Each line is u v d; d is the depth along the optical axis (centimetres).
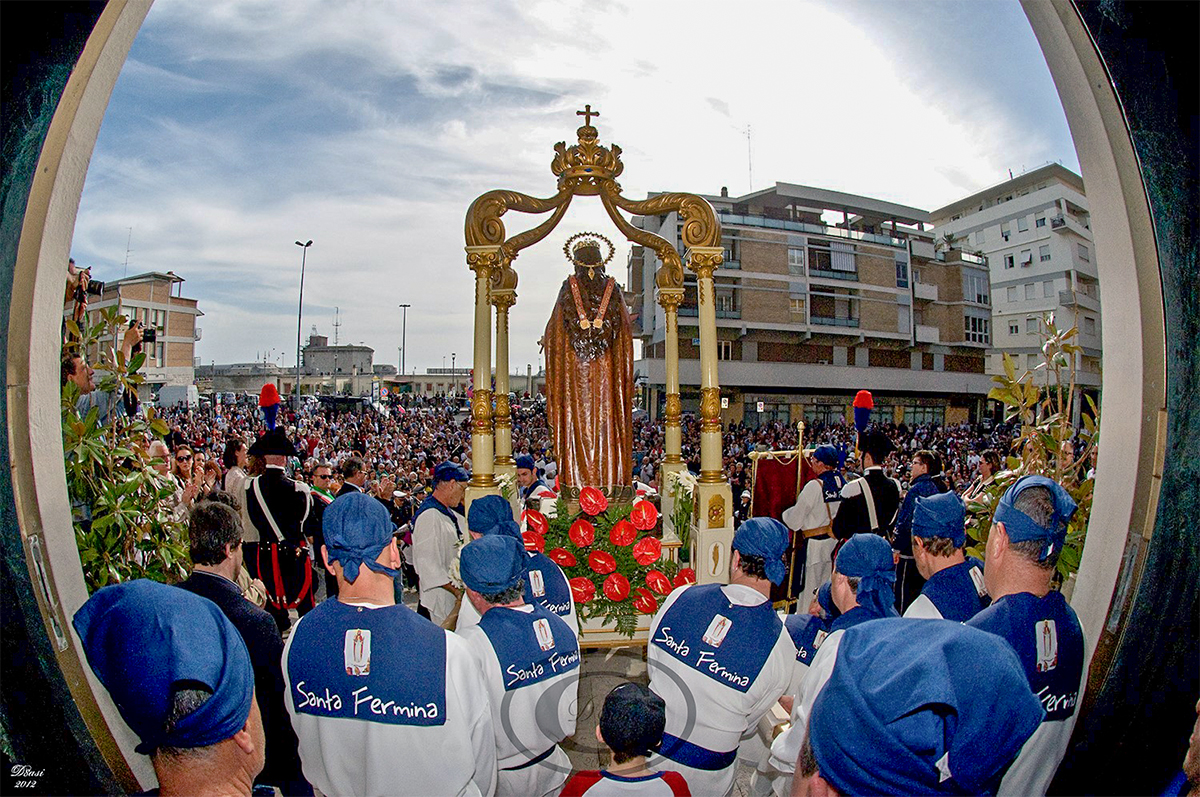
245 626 261
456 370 8175
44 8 171
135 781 209
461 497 539
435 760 225
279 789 258
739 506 1198
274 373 6169
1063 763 221
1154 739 198
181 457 704
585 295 600
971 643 152
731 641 282
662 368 4056
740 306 4116
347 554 243
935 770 138
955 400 4809
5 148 170
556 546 507
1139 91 198
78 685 197
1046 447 439
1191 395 196
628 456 609
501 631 275
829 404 4409
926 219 4853
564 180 566
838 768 142
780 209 4534
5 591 177
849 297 4328
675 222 3912
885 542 291
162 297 3556
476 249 549
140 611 165
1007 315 4853
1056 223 4525
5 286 180
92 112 200
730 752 286
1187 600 194
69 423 344
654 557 493
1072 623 227
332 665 229
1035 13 222
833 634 229
